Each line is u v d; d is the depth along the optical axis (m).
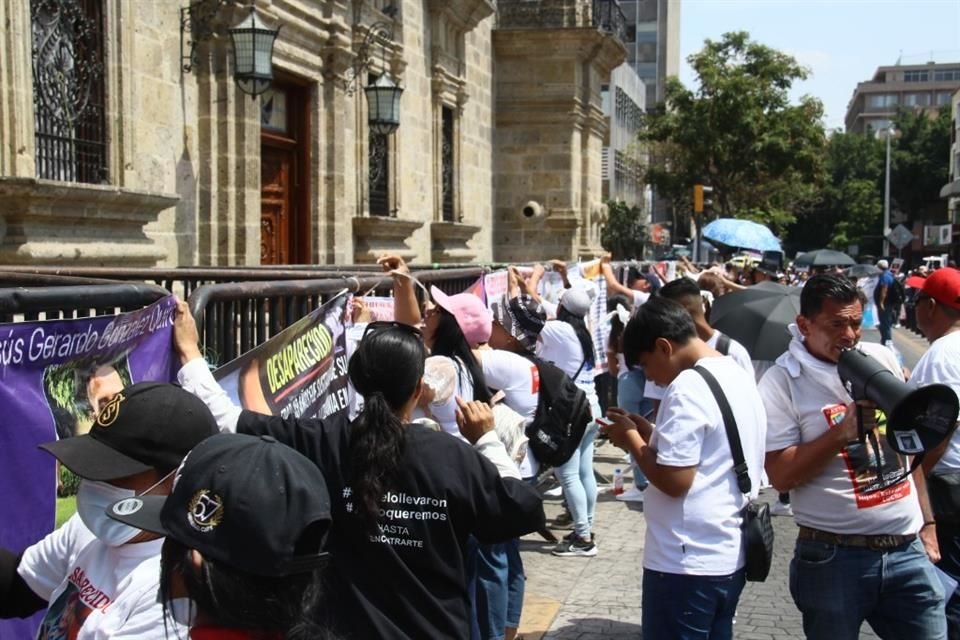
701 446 3.68
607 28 22.95
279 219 12.45
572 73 21.00
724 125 33.62
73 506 2.96
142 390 2.33
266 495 1.88
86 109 8.33
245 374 3.72
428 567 2.90
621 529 7.88
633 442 3.78
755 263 13.99
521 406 5.67
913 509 3.78
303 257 12.83
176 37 9.74
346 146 13.34
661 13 66.50
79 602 2.31
